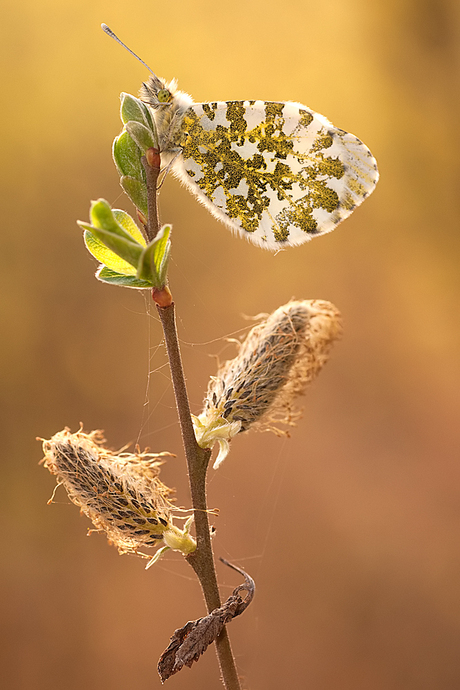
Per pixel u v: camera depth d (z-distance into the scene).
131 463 0.26
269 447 0.67
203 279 0.75
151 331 0.70
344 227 0.82
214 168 0.26
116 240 0.24
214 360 0.70
